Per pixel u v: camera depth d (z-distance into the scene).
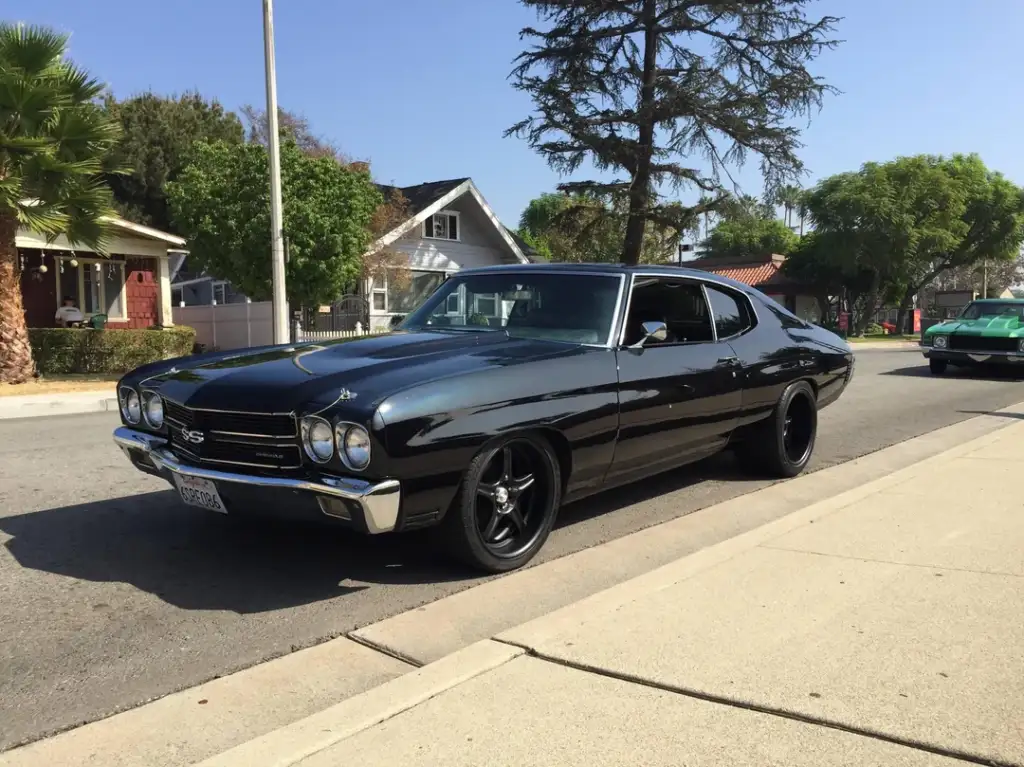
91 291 22.83
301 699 2.98
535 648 3.16
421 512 3.81
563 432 4.30
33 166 13.35
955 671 2.93
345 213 20.91
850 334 42.09
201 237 20.94
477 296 5.41
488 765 2.40
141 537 4.96
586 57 28.28
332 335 25.02
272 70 16.28
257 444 3.87
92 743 2.68
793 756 2.42
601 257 35.00
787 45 27.38
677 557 4.53
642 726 2.60
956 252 43.09
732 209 28.55
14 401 12.12
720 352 5.52
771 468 6.38
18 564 4.49
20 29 13.69
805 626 3.32
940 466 6.34
